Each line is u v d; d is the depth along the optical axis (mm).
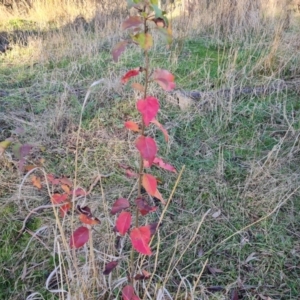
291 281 1515
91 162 2143
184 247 1646
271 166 2025
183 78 2895
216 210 1828
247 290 1490
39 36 4164
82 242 1122
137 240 1056
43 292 1497
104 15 4664
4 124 2469
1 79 3141
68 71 3137
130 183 1979
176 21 3896
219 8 3832
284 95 2574
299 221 1749
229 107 2418
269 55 2873
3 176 2002
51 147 2270
